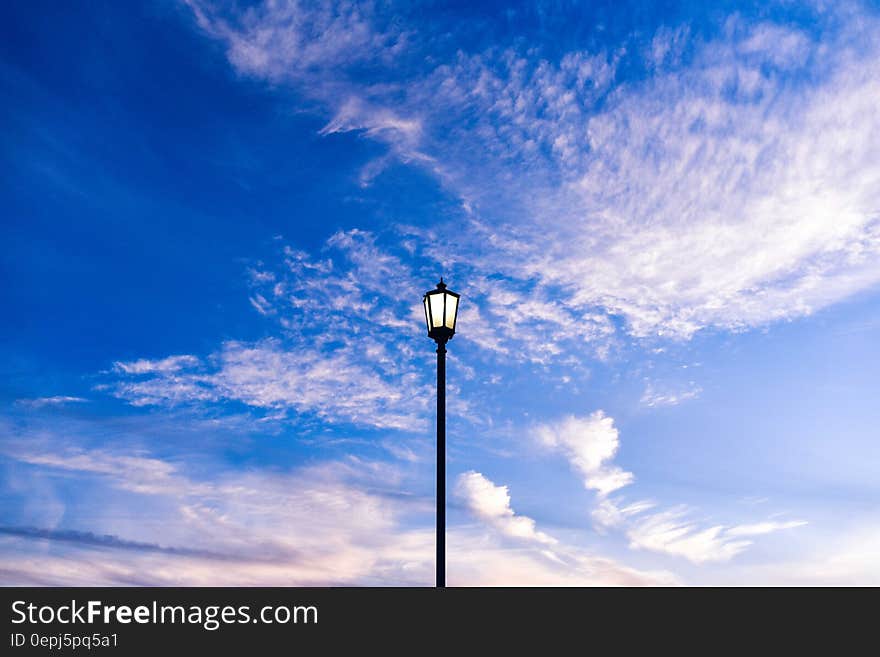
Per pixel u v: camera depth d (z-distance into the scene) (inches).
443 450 307.6
